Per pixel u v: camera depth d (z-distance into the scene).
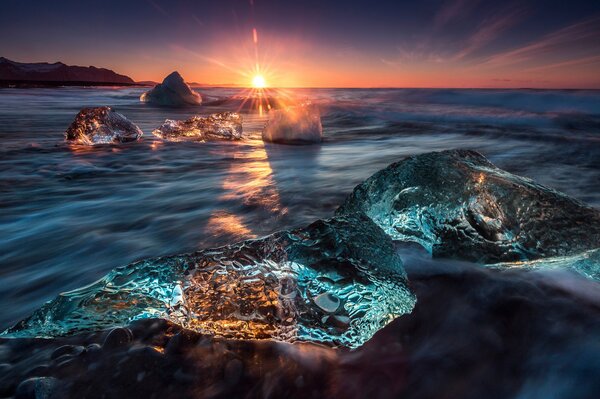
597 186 2.10
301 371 0.71
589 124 5.24
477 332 0.80
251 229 1.54
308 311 0.77
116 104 10.51
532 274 1.02
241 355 0.74
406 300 0.84
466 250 1.08
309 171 2.69
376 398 0.65
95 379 0.68
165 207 1.87
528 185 1.15
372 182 1.33
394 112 7.43
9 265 1.24
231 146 3.88
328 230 0.90
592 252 0.98
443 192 1.16
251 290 0.79
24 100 10.69
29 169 2.68
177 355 0.74
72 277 1.16
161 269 0.82
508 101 9.70
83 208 1.86
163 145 3.85
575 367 0.69
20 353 0.75
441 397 0.65
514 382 0.67
